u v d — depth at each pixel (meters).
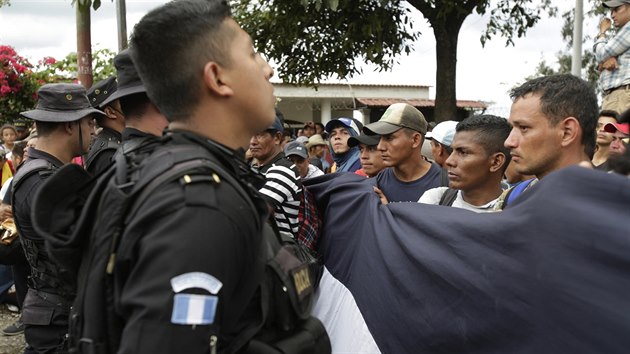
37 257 2.44
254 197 1.27
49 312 2.44
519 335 1.46
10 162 7.06
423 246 1.84
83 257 1.32
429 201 2.73
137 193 1.19
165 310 1.08
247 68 1.32
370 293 2.11
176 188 1.15
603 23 4.67
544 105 1.80
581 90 1.81
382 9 9.91
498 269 1.52
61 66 9.92
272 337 1.38
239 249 1.17
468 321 1.64
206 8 1.30
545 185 1.38
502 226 1.52
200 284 1.09
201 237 1.11
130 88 2.21
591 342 1.25
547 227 1.35
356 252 2.29
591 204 1.27
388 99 21.22
